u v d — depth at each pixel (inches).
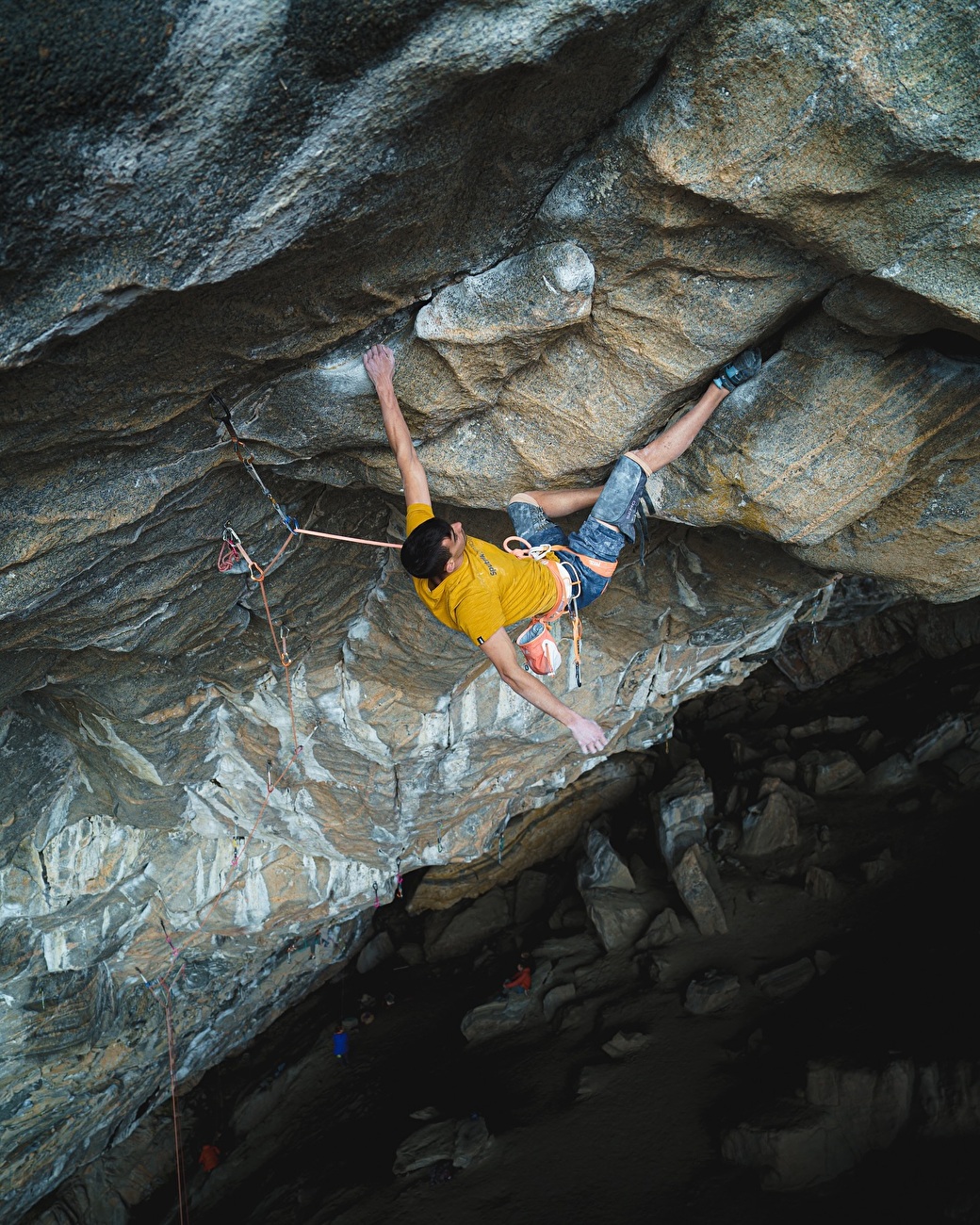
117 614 198.1
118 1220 480.1
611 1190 357.7
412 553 145.9
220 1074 540.7
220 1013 439.5
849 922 434.9
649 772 581.6
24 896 287.0
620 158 122.8
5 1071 327.3
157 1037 394.3
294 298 133.0
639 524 180.2
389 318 147.9
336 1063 506.9
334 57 98.7
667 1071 396.8
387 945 575.5
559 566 163.5
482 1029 474.6
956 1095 318.7
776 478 162.7
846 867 470.3
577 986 471.5
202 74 95.6
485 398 159.0
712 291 137.0
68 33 88.5
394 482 182.2
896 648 623.8
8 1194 390.0
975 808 469.4
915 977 378.9
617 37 105.7
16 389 124.6
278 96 100.5
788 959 429.1
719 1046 398.9
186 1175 495.5
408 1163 401.7
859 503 165.3
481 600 149.6
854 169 114.0
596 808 576.7
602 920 484.4
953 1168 304.5
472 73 104.5
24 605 167.3
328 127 105.8
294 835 336.8
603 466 170.6
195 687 259.9
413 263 134.5
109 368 129.5
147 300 118.6
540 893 557.3
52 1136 385.1
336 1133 460.1
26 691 229.8
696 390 159.0
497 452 169.5
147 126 98.1
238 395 155.8
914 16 100.6
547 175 128.0
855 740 560.1
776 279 134.3
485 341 145.7
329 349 150.8
